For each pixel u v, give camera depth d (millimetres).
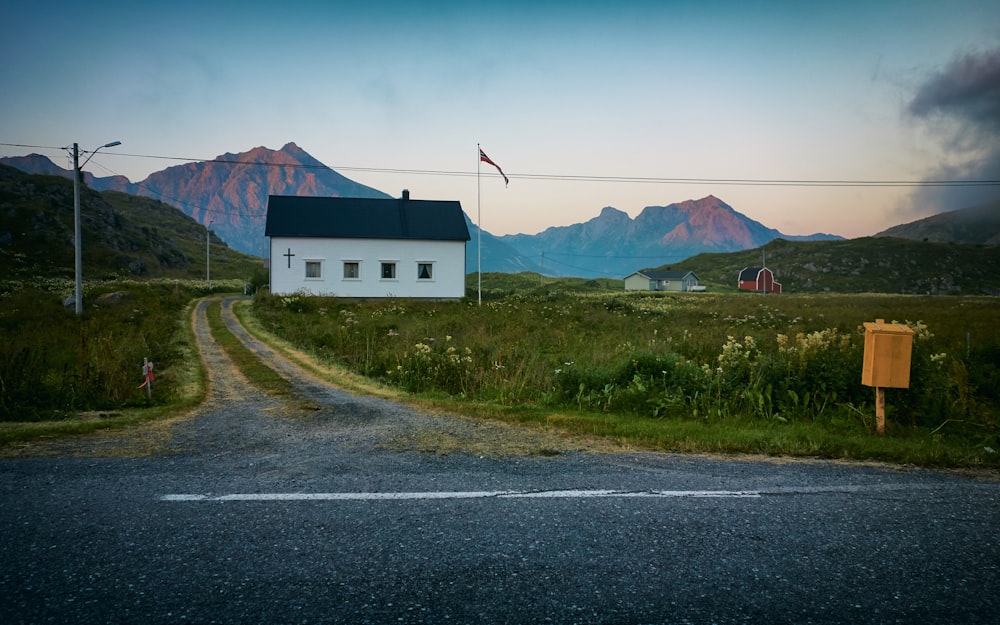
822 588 3170
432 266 46000
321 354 16953
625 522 4055
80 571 3221
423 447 6234
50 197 103312
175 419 7891
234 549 3527
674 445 6359
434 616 2818
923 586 3213
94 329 19578
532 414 8078
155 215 182500
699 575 3293
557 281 98500
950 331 20250
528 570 3312
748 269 123750
